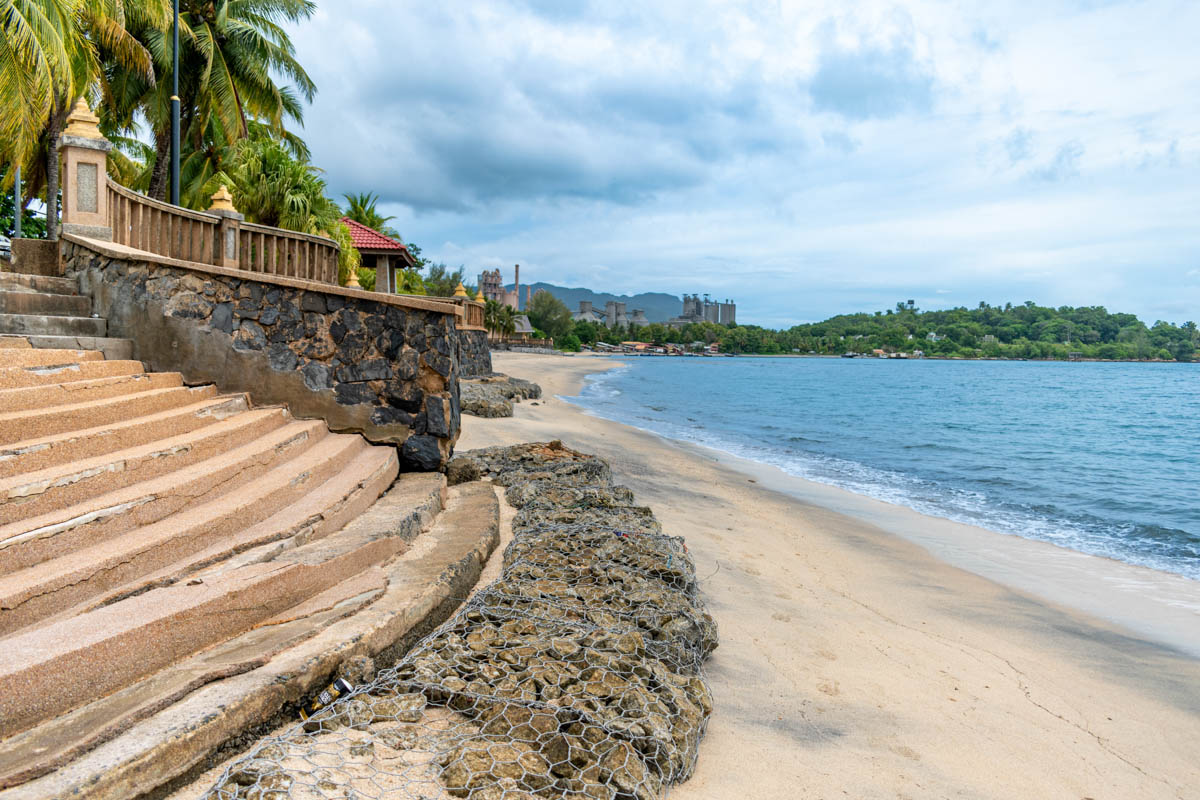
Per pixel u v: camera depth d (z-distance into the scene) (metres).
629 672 3.57
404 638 3.73
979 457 19.12
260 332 6.85
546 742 2.89
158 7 19.02
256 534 4.21
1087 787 3.67
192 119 25.17
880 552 8.52
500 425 15.86
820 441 21.83
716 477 12.99
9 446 3.80
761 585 6.53
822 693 4.42
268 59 24.48
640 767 2.86
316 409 7.00
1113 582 7.83
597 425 19.77
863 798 3.30
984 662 5.29
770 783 3.32
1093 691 4.94
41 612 2.99
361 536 4.66
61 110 18.12
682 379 66.12
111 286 6.74
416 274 52.00
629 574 4.92
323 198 22.00
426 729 2.94
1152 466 18.27
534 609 4.18
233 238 9.72
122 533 3.74
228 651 3.12
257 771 2.45
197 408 5.68
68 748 2.26
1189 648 5.88
